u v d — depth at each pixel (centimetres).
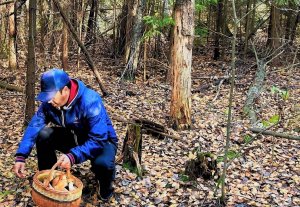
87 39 1491
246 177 479
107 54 1498
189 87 657
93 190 416
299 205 420
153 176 464
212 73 1251
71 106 348
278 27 1272
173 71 654
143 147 552
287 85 959
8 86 901
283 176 486
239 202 418
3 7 1232
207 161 456
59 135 389
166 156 527
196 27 1291
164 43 1433
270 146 582
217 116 737
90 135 351
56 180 318
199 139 599
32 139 361
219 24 1472
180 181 452
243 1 1412
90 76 1134
